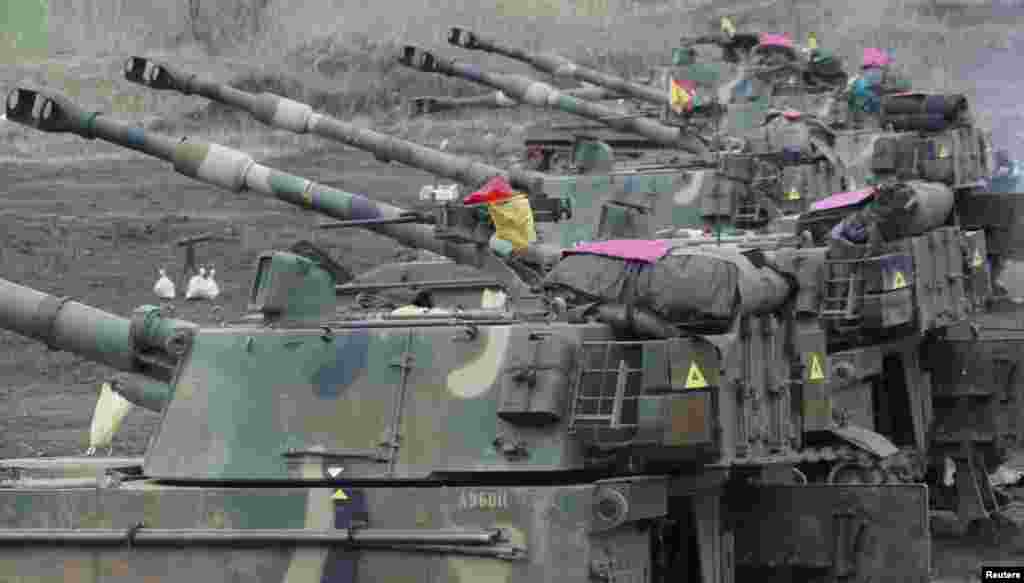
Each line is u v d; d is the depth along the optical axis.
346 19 91.44
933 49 92.56
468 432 22.42
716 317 21.95
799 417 24.83
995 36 93.75
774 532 24.33
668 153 56.00
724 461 22.27
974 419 34.44
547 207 33.41
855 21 96.38
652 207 45.62
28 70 78.75
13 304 26.45
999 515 34.88
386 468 22.69
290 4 91.75
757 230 41.34
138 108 78.19
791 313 24.50
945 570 31.73
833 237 32.53
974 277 35.03
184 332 24.69
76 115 30.42
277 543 22.39
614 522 21.14
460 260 30.08
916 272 32.38
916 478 33.66
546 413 21.84
